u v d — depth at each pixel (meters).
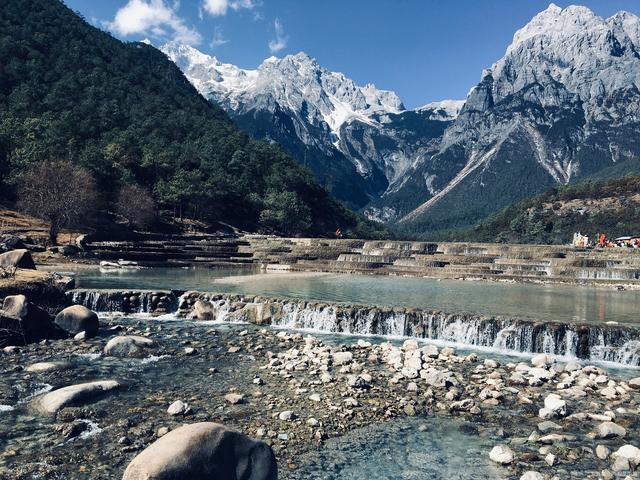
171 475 9.14
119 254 62.19
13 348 22.89
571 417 15.76
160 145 133.12
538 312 30.00
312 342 26.11
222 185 129.75
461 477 12.17
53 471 11.79
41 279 31.03
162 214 109.44
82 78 154.88
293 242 78.25
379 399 17.22
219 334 28.33
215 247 73.88
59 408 15.64
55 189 64.31
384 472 12.34
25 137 94.62
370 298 35.81
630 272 49.38
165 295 35.50
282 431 14.39
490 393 17.72
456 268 56.19
